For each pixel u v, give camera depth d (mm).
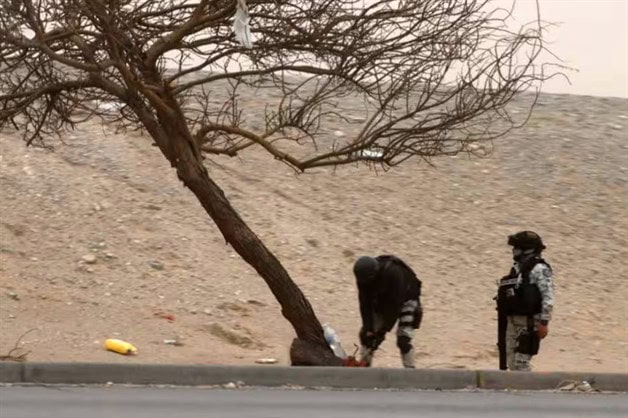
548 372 23875
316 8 24609
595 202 45281
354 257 38594
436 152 26562
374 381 23016
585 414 19766
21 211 37531
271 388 22219
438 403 20594
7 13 23047
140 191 40656
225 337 31109
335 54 24984
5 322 29219
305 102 27344
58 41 25172
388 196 43625
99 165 42188
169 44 24234
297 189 43281
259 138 26391
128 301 32531
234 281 35312
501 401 21266
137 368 22000
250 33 23469
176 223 38625
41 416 17031
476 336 33531
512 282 24359
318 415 18312
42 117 28547
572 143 51500
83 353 27281
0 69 26047
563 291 38000
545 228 42594
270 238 38781
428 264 38688
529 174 47281
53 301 31500
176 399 19703
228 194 41562
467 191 45000
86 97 28375
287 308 25266
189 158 25266
